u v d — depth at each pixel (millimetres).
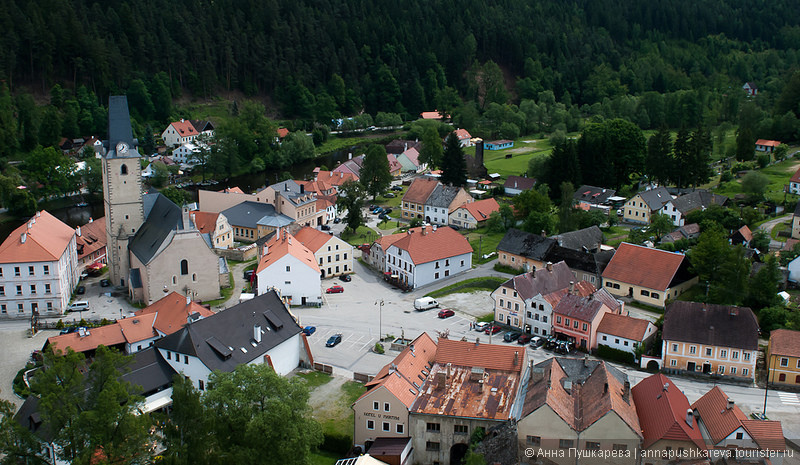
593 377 91500
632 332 112000
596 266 140000
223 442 76000
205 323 100938
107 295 139375
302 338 111188
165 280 132750
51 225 140250
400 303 137375
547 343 116500
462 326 125625
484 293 142375
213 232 167500
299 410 80750
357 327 125125
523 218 182875
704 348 106562
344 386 103875
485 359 96188
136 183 142125
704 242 133250
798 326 112938
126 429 70000
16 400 96812
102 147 140750
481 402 88000
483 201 195375
